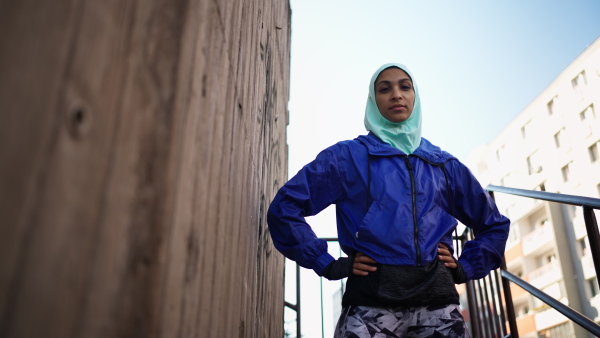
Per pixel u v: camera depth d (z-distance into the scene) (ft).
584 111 127.24
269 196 9.88
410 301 5.65
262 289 8.11
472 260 6.57
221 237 3.94
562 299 115.55
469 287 12.64
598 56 123.13
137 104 2.19
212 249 3.56
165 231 2.40
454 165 6.77
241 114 5.22
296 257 6.26
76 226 1.69
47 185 1.54
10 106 1.42
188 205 2.83
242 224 5.33
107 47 1.93
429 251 5.85
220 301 3.91
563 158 132.77
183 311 2.76
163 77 2.48
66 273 1.62
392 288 5.64
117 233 1.98
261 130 7.79
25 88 1.48
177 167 2.58
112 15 1.97
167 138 2.45
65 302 1.62
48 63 1.58
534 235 128.57
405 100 6.97
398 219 5.89
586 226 6.75
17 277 1.40
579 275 115.34
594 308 109.40
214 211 3.64
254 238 6.75
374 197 6.12
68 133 1.66
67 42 1.67
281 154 14.11
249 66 5.93
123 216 2.03
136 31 2.19
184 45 2.68
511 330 9.41
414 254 5.77
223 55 4.00
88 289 1.75
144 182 2.24
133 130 2.14
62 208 1.61
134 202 2.14
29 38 1.52
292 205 6.36
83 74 1.76
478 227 6.93
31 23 1.53
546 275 122.42
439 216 6.21
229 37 4.32
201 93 3.13
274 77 10.77
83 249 1.73
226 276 4.22
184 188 2.73
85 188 1.75
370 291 5.68
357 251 6.04
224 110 4.08
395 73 7.11
